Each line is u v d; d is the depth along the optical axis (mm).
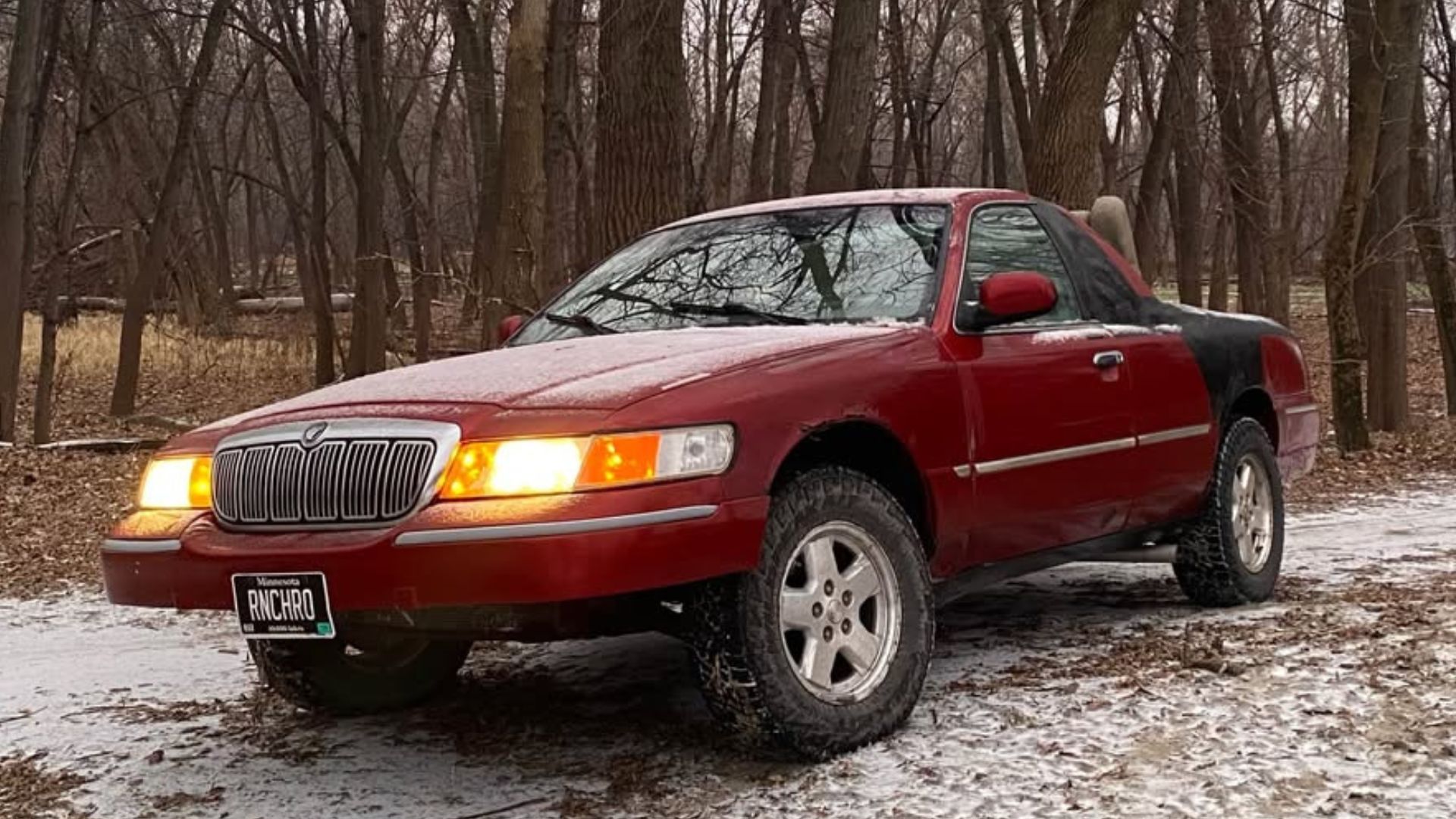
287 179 31859
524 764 4031
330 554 3498
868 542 3996
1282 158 24234
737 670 3643
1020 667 4781
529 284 12492
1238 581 5762
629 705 4652
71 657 6168
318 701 4637
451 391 3781
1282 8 30047
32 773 4305
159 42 28891
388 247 32719
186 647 6281
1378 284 16875
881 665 3973
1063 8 25531
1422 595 5871
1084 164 12664
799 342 4109
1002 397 4531
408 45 32625
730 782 3701
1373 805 3234
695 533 3486
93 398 22250
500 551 3346
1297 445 6379
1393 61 15039
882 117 44250
